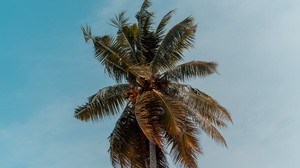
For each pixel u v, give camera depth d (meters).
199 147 23.42
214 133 24.50
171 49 25.08
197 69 25.05
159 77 25.23
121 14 26.23
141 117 22.56
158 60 25.23
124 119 25.30
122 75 25.48
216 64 24.97
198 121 24.52
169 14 26.73
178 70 25.17
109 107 25.14
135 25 26.89
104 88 24.86
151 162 24.00
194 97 24.59
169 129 22.75
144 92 24.11
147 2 26.92
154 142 22.19
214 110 24.61
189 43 25.03
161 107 23.39
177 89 25.09
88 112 24.91
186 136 23.25
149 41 26.47
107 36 24.94
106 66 25.17
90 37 24.64
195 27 24.83
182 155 23.86
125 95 25.14
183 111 23.12
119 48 25.06
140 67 24.03
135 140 25.20
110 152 24.59
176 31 24.69
